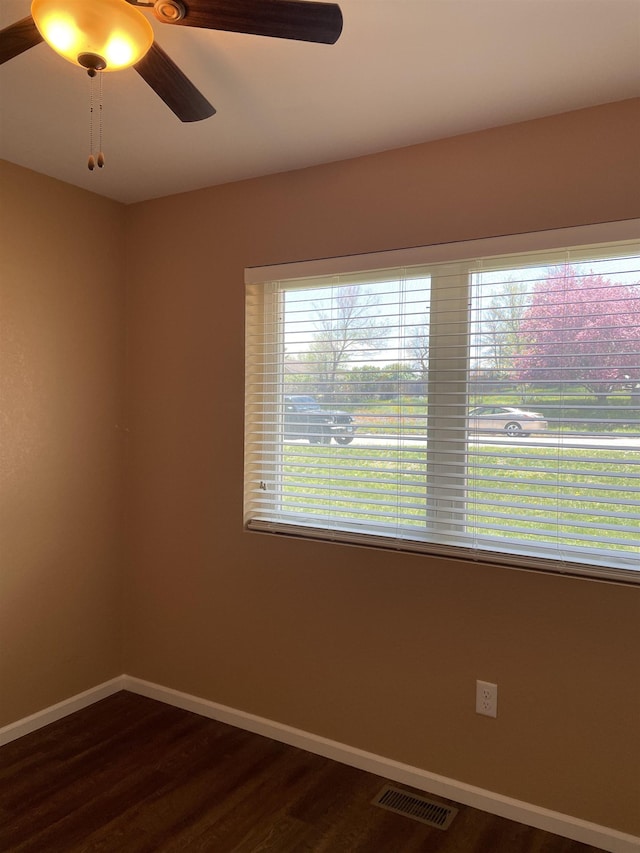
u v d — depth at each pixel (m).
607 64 1.82
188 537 2.99
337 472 2.69
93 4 1.25
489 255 2.24
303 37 1.36
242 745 2.69
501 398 2.32
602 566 2.11
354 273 2.57
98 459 3.05
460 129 2.26
